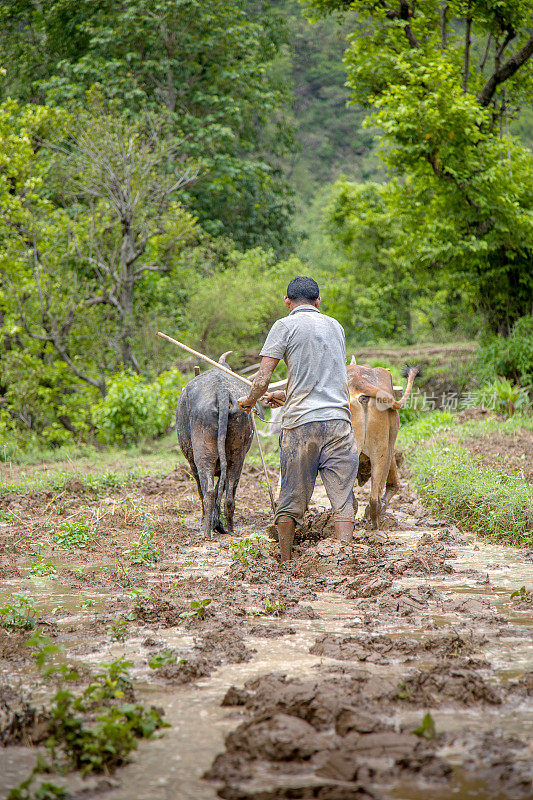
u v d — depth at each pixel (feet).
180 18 91.76
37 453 54.80
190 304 70.54
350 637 13.51
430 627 14.44
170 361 68.23
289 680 11.32
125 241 65.05
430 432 48.47
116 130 65.16
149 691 11.37
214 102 92.79
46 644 13.55
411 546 22.57
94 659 12.96
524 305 63.21
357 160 211.82
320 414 19.67
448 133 55.93
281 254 112.78
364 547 20.18
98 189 66.39
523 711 10.30
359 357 75.82
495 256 61.98
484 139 58.85
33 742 9.68
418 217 62.54
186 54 95.86
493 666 12.08
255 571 19.12
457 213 59.36
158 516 29.63
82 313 63.57
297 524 20.18
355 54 64.80
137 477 40.22
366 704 10.41
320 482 37.04
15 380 61.62
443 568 19.25
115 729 9.39
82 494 35.01
